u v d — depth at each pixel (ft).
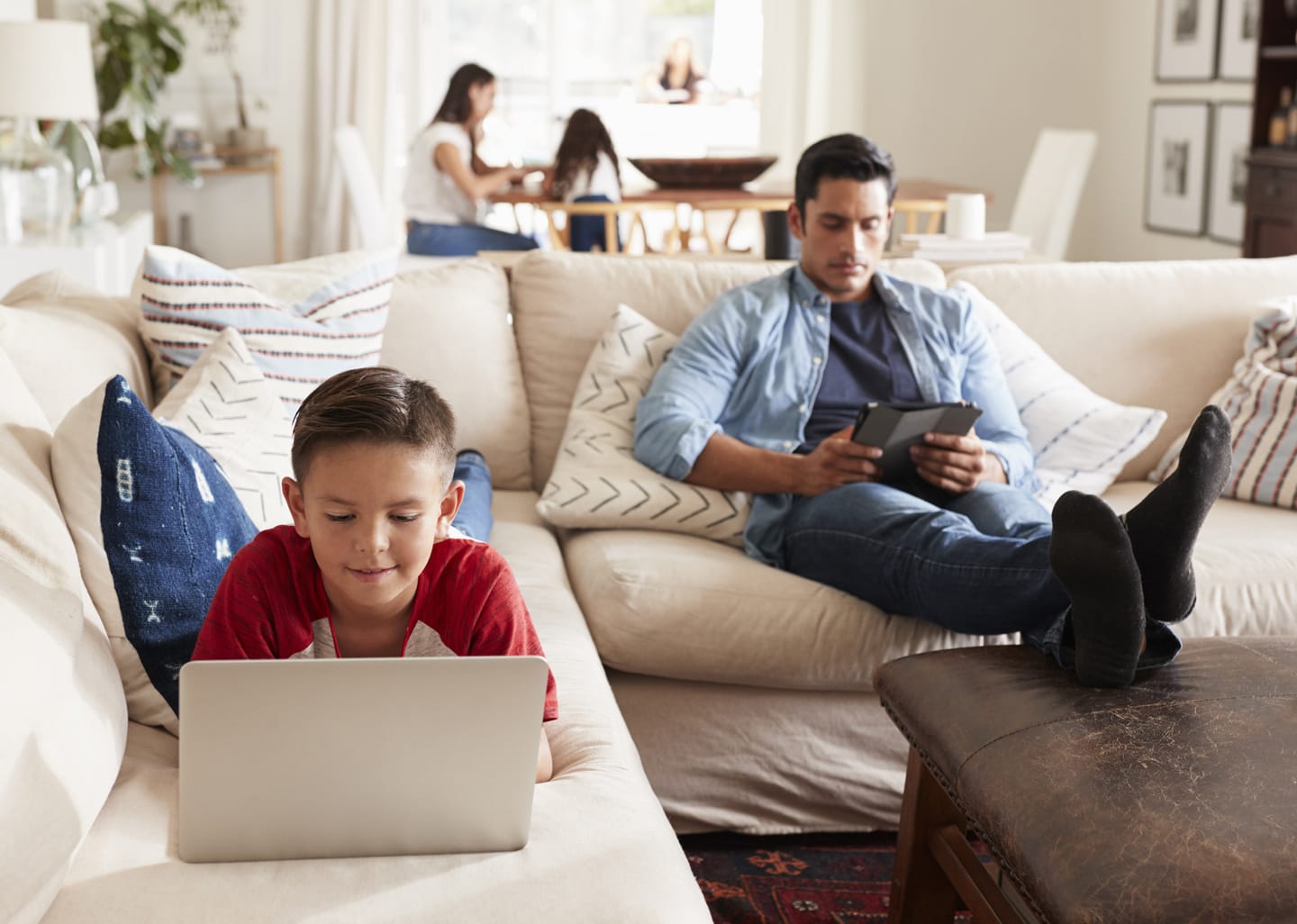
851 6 22.97
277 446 5.47
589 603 6.33
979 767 4.54
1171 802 4.08
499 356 7.97
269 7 22.54
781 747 6.46
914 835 5.27
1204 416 4.90
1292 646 5.31
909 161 23.53
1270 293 8.62
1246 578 6.55
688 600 6.23
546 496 6.98
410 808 3.75
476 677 3.61
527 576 6.42
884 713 6.52
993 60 23.24
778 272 8.34
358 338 7.08
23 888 3.22
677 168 16.48
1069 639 5.17
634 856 3.91
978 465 6.72
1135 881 3.80
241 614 4.11
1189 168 20.17
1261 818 4.00
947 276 8.84
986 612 5.81
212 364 5.62
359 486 3.76
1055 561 4.78
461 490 4.23
